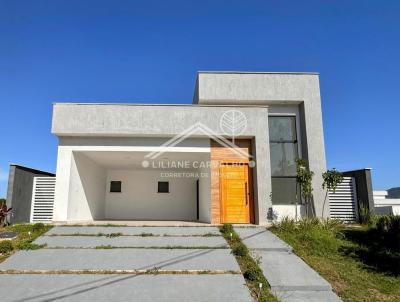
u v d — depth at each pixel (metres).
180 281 6.68
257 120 12.29
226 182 12.20
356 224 12.99
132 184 16.75
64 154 11.90
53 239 9.23
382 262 8.05
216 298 6.02
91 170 14.10
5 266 7.34
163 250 8.41
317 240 9.28
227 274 7.04
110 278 6.79
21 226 10.58
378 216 11.98
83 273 7.04
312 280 6.91
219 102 13.49
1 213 12.06
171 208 16.62
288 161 13.37
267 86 13.58
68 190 11.62
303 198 12.88
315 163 12.99
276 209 12.71
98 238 9.36
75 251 8.29
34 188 14.71
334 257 8.42
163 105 12.10
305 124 13.30
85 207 13.41
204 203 13.66
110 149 12.05
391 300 6.34
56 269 7.19
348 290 6.69
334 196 14.00
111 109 11.96
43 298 5.95
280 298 6.26
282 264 7.73
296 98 13.52
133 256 7.97
